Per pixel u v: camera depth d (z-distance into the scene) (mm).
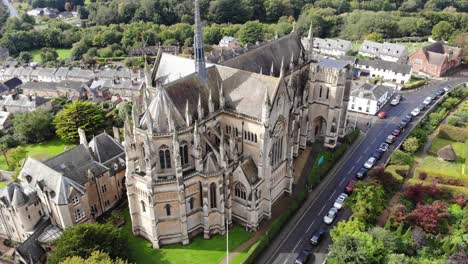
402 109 183375
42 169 106188
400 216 101812
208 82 109625
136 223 104812
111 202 118250
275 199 119562
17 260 98625
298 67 145750
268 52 137500
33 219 105125
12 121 177250
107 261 80625
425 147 149000
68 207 101125
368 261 86312
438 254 94062
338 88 137375
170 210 99125
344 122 149875
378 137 158000
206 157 99938
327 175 133125
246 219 107375
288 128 115562
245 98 105938
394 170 126562
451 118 158750
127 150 95562
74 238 87938
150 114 91438
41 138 163875
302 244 104188
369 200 103688
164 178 96375
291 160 119000
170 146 96125
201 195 102125
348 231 94688
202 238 105562
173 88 99250
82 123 157000
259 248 99312
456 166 133250
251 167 105750
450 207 111938
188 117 96312
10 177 137375
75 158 111125
